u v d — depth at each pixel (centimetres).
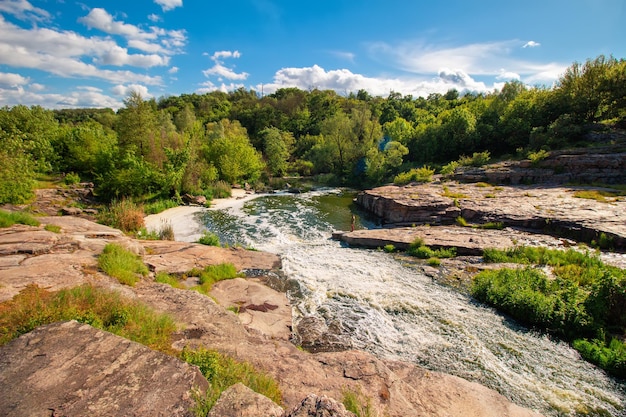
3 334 491
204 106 9644
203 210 2692
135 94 3209
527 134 3819
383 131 5200
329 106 7981
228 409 335
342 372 580
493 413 536
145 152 3175
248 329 809
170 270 1170
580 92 3675
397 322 940
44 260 890
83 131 3400
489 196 2338
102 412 325
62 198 2367
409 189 2906
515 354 781
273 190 3938
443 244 1527
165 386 369
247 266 1358
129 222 1842
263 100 9919
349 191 4003
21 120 3256
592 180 2566
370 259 1489
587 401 634
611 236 1356
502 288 1025
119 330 555
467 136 4112
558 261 1212
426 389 578
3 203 2002
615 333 805
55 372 383
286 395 494
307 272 1326
